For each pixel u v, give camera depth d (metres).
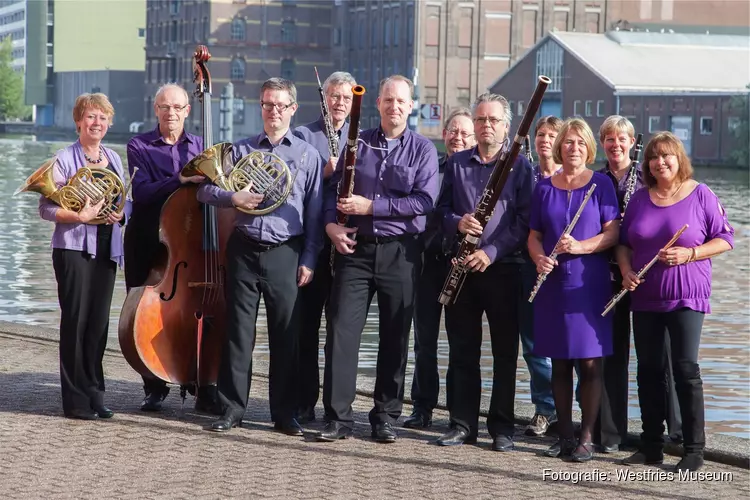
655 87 69.38
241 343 7.25
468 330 7.13
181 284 7.47
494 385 7.07
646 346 6.75
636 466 6.75
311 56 95.56
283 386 7.26
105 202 7.28
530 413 7.91
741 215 31.39
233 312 7.23
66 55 130.38
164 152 7.72
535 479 6.39
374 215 6.99
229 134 32.34
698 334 6.67
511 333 7.04
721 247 6.65
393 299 7.11
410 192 7.08
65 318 7.34
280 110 7.21
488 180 7.04
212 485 6.05
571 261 6.80
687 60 72.56
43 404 7.76
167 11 101.69
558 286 6.81
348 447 6.95
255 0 94.38
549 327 6.84
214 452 6.72
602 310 6.83
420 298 7.70
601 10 85.50
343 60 92.38
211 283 7.50
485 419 7.97
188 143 7.79
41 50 132.38
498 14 83.06
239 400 7.30
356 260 7.11
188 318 7.49
